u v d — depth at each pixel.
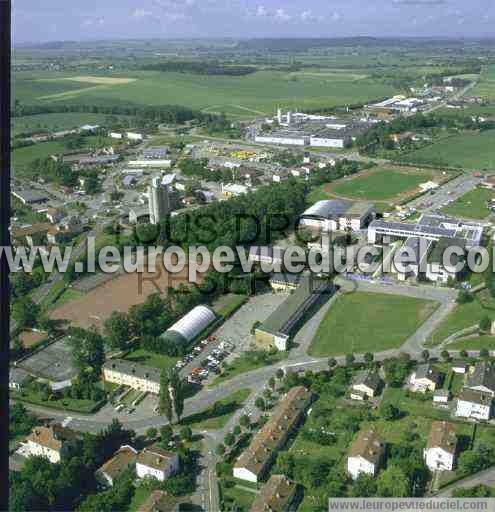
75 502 143.00
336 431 163.50
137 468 149.25
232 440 159.00
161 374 169.88
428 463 148.38
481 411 165.62
